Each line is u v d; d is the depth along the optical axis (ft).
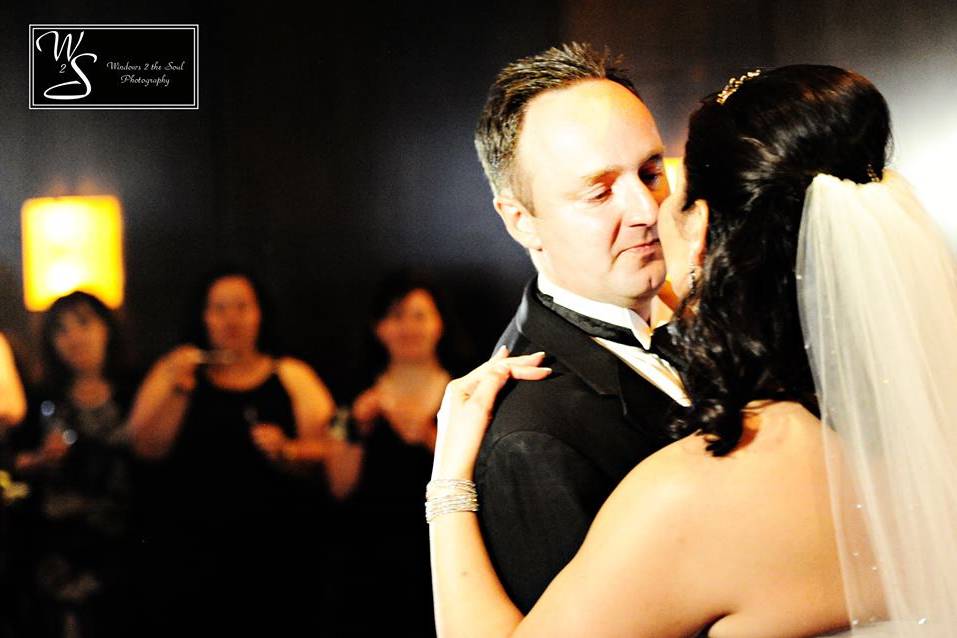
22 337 14.88
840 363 4.67
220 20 15.62
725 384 4.78
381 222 15.80
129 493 13.00
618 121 5.77
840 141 4.89
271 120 15.75
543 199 5.87
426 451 13.33
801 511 4.63
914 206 4.90
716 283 4.91
